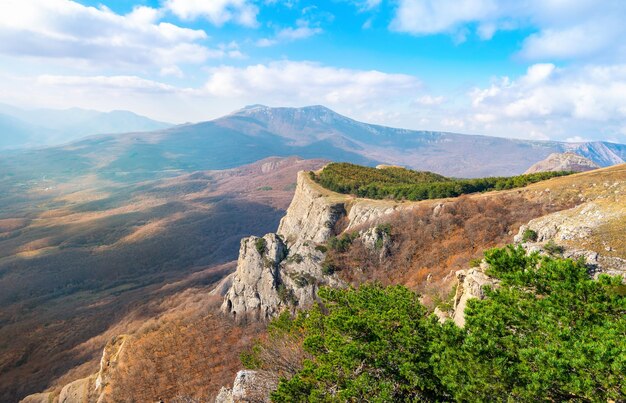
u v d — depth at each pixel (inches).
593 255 1053.2
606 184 2427.4
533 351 534.9
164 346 3334.2
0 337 6067.9
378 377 699.4
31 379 4781.0
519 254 778.8
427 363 666.8
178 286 7504.9
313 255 3346.5
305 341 865.5
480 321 636.7
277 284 3356.3
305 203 4566.9
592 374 490.6
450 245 2701.8
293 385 753.6
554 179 2974.9
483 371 546.3
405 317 775.7
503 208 2763.3
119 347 3754.9
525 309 653.3
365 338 762.2
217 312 3698.3
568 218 1587.1
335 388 734.5
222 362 2928.2
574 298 622.8
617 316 590.6
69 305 7509.8
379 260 3085.6
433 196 3575.3
